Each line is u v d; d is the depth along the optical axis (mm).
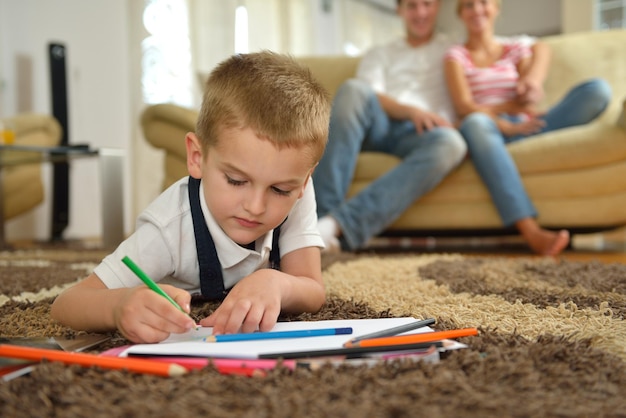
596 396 513
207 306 929
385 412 451
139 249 816
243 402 474
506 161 2119
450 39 2717
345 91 2230
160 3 4027
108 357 570
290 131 689
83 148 2504
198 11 4199
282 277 785
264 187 707
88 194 4016
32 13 3750
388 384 509
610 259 1956
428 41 2697
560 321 825
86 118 3977
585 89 2307
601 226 2156
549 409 471
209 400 478
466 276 1267
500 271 1337
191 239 836
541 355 610
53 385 517
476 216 2217
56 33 3861
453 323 819
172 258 841
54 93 3477
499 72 2521
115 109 4141
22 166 3219
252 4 4582
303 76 769
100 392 509
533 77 2430
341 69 2920
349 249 2107
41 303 1017
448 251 2393
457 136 2158
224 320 683
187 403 472
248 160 689
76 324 743
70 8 3918
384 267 1465
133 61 3951
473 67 2553
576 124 2318
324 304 938
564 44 2768
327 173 2133
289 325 717
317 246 932
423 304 959
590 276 1205
